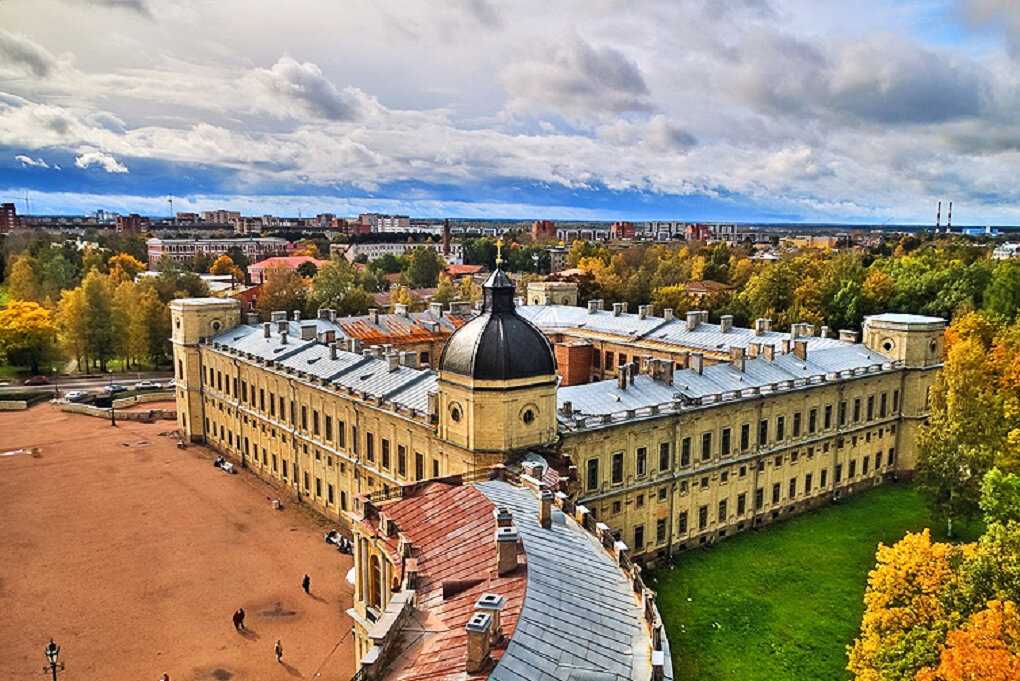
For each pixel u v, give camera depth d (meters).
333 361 85.50
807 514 81.69
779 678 52.25
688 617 59.94
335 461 79.06
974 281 148.75
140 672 54.09
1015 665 33.75
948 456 72.31
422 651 30.95
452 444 60.56
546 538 38.44
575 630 30.59
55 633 58.78
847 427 86.12
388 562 42.75
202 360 107.56
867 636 44.19
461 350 59.06
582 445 63.34
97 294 152.75
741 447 75.75
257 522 80.38
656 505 69.19
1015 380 92.31
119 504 85.25
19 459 101.12
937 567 43.28
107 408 126.19
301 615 61.88
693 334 109.81
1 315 147.75
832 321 144.12
